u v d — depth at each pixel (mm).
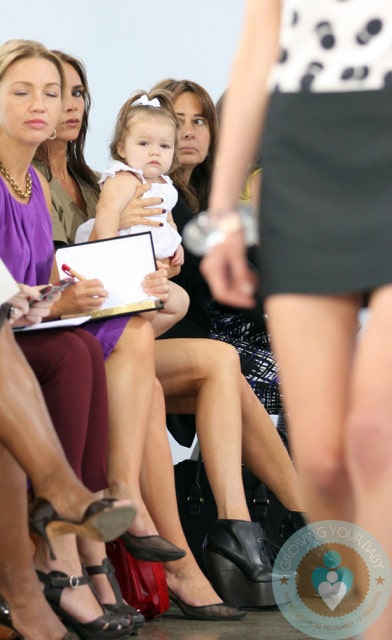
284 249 3908
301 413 3852
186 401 8516
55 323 6473
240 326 9297
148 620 7488
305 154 3906
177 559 7137
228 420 8039
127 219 8984
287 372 3889
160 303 7289
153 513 7590
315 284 3832
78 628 6363
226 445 8023
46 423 5371
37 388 5449
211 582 8008
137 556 7141
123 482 7078
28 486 6676
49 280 7621
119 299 7348
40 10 11211
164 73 11562
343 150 3848
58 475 5250
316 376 3809
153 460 7602
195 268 9203
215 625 7305
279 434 9148
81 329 6777
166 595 7516
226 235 3936
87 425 6539
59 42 11266
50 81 7422
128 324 7262
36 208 7547
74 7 11266
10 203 7285
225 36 11672
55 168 9148
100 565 6801
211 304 9258
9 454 5633
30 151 7453
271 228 3961
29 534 5898
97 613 6410
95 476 6617
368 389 3570
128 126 9336
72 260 7410
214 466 8031
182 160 10031
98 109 11352
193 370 8109
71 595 6367
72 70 9094
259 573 7859
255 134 4270
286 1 4008
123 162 9406
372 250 3752
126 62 11438
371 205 3801
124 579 7410
